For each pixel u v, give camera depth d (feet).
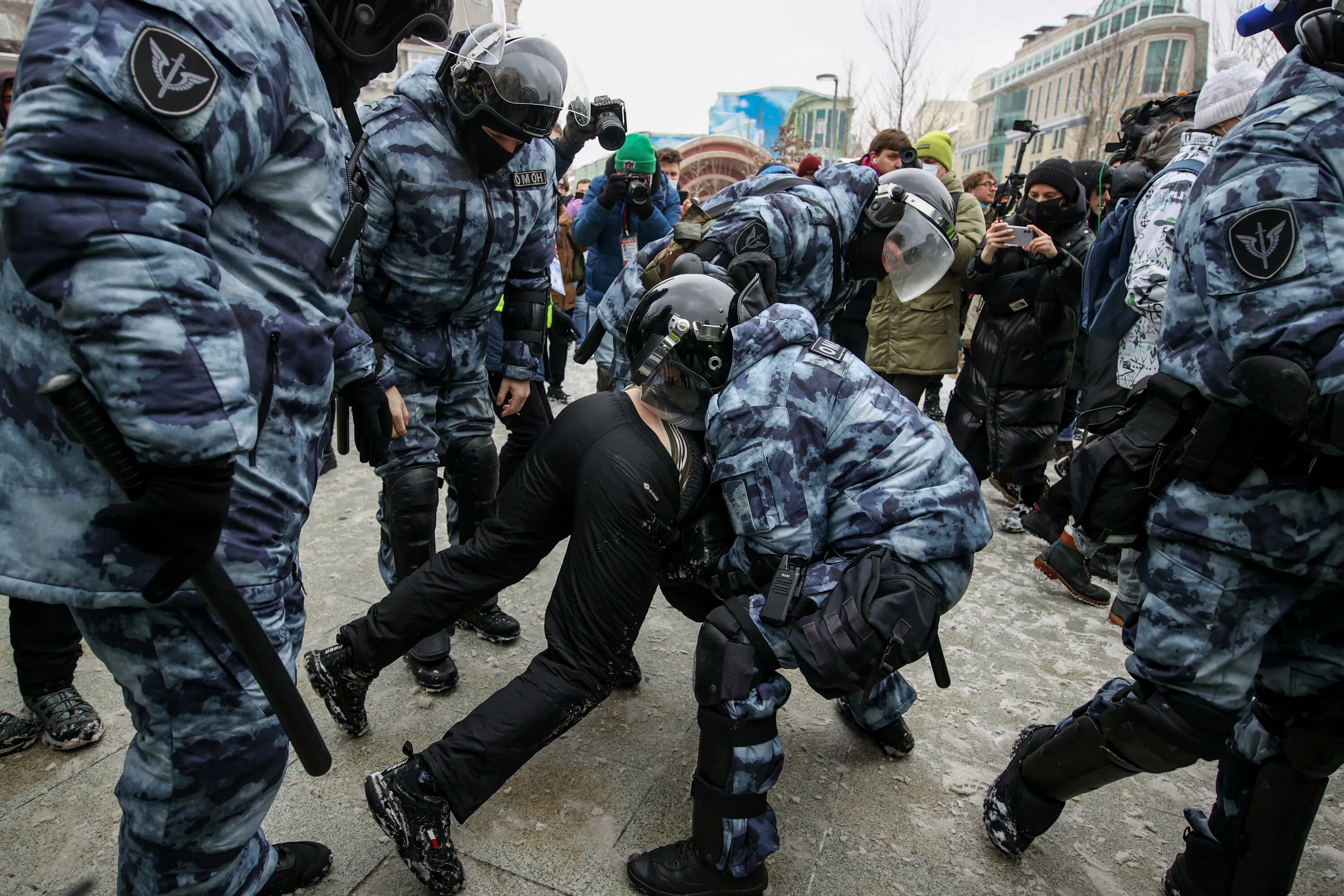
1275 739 5.16
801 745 7.25
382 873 5.51
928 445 5.35
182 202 3.02
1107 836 6.35
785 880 5.70
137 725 3.83
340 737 6.84
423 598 6.17
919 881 5.76
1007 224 11.26
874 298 13.38
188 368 3.00
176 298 2.97
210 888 4.11
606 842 5.92
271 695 3.64
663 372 5.37
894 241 8.01
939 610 5.25
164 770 3.78
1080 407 13.51
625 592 5.18
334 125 3.93
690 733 7.27
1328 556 4.44
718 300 5.44
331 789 6.23
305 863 5.30
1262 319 4.22
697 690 5.23
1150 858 6.13
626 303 8.80
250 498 3.74
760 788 5.19
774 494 5.14
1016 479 12.44
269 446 3.79
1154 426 4.95
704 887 5.32
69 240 2.80
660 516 5.29
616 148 10.82
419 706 7.32
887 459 5.28
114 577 3.43
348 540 10.73
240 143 3.24
